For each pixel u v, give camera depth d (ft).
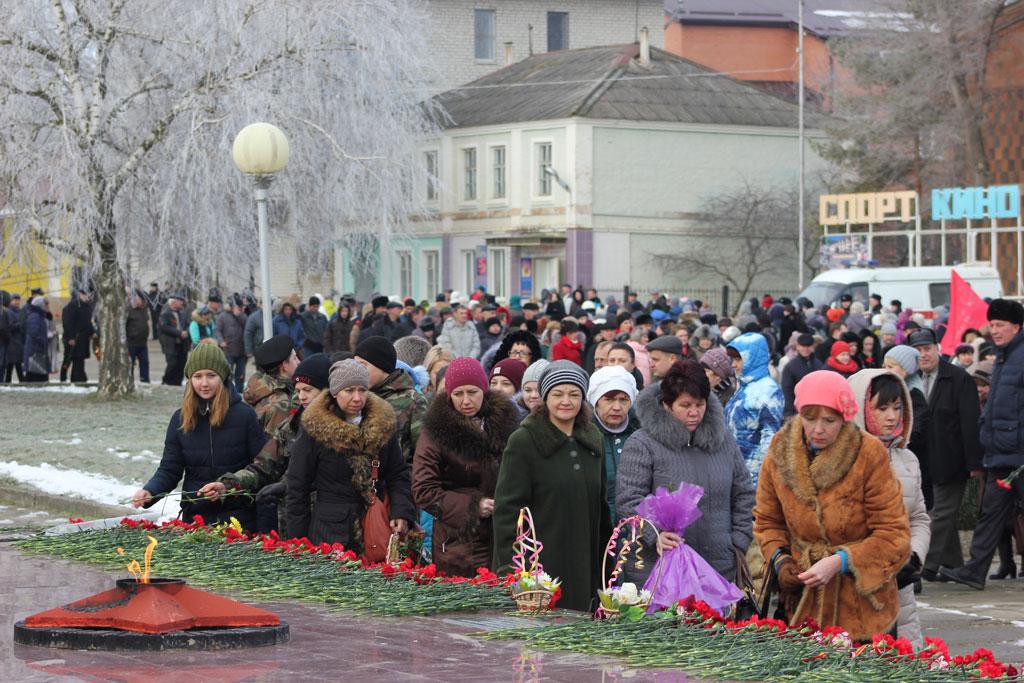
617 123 207.82
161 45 111.34
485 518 33.40
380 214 120.06
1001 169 191.83
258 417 39.27
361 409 34.83
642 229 209.67
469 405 33.86
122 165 109.50
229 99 109.50
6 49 106.32
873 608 27.37
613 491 33.01
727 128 212.84
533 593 29.32
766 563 28.53
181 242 113.29
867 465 27.32
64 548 38.01
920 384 51.24
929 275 140.97
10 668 23.66
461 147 222.28
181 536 37.58
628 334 79.92
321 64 115.55
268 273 59.93
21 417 95.81
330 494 34.60
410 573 32.37
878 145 208.13
